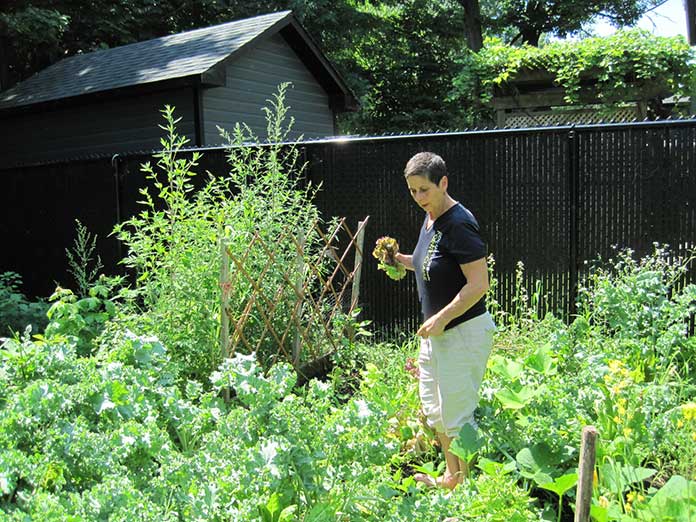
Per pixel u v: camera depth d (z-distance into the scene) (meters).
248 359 2.65
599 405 3.17
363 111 20.22
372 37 20.70
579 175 5.12
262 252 4.43
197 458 2.28
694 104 10.68
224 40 10.63
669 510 2.36
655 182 4.93
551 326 4.71
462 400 2.97
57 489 1.94
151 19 17.14
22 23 12.50
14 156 11.66
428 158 2.84
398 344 5.68
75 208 7.72
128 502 1.86
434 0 21.44
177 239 4.36
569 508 2.88
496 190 5.38
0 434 2.08
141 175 7.21
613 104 11.02
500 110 12.42
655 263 4.80
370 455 2.41
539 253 5.30
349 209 5.95
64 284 7.97
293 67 11.72
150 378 2.74
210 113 9.80
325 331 4.75
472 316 2.95
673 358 4.21
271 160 5.02
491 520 2.41
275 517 2.21
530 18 24.02
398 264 3.75
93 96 9.95
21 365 2.62
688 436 2.94
